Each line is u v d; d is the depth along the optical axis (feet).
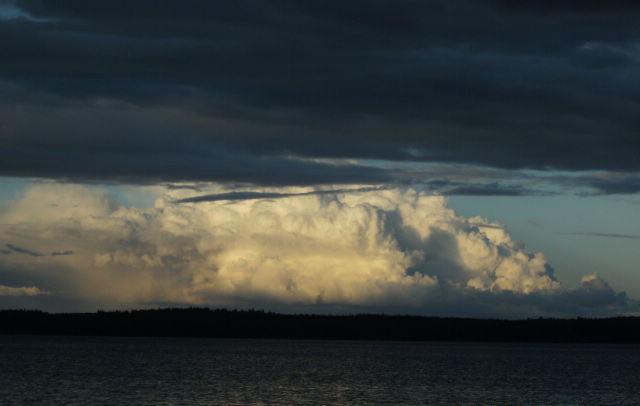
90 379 424.05
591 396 382.42
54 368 504.43
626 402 360.69
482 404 344.28
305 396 364.17
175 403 327.88
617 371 577.84
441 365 638.12
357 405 334.65
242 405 327.47
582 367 634.02
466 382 450.30
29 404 315.78
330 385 418.92
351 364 633.20
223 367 556.10
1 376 432.66
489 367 617.62
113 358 646.33
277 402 340.18
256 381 435.53
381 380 456.86
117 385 393.29
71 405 314.55
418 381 453.17
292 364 615.98
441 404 342.64
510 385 434.30
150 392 364.99
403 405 337.11
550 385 437.58
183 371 502.79
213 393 367.04
